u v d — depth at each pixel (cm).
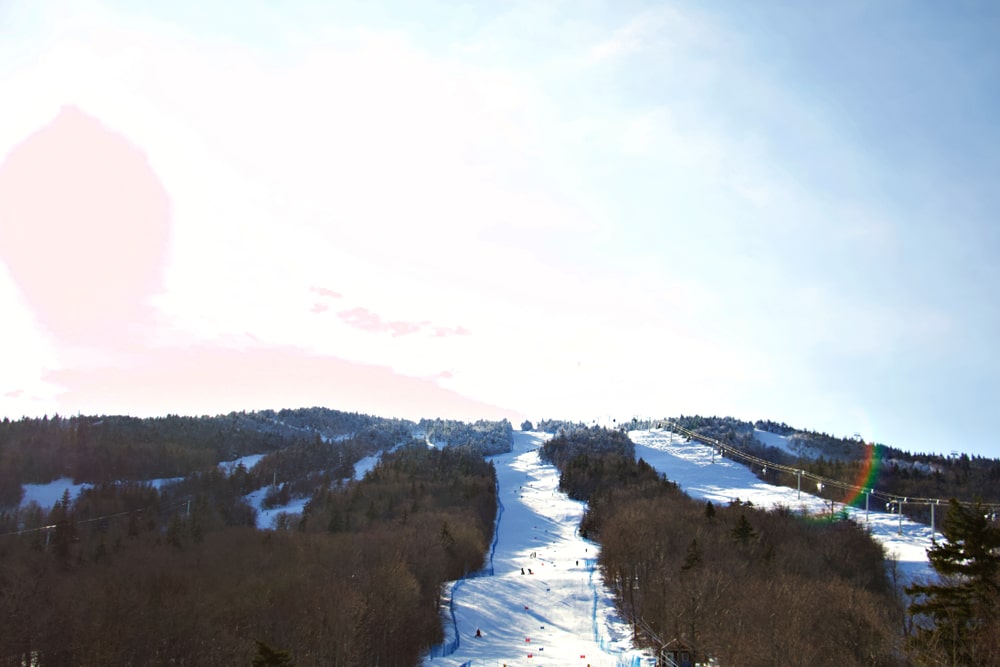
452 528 15175
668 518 12900
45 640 8612
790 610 7044
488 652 9738
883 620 7050
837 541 11525
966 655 5372
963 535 5678
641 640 9769
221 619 8681
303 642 8162
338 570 10575
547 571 14775
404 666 9156
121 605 9000
